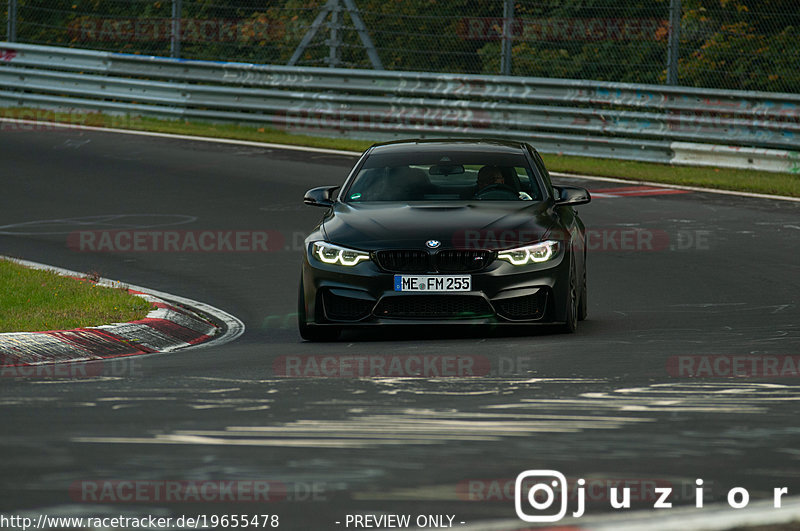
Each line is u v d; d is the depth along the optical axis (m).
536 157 34.31
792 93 68.19
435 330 31.59
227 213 52.81
